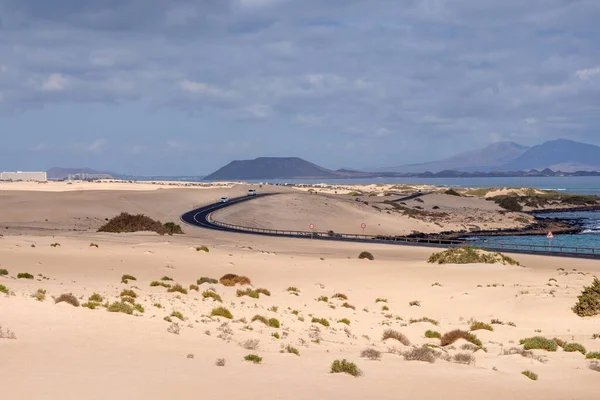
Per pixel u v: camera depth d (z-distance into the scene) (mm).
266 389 12727
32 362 12875
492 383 15758
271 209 151500
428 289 43250
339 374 15109
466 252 58906
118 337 16578
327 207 159625
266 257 61000
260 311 29453
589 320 31266
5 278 32250
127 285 35719
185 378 12914
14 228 93125
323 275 49781
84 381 11828
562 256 70562
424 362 18516
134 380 12297
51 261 47594
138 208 141125
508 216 166875
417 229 141625
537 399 14203
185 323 21203
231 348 17359
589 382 17250
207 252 62281
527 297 36906
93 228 105938
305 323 27469
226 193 196625
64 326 16969
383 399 12805
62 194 162875
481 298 38531
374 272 51781
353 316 32125
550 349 23641
